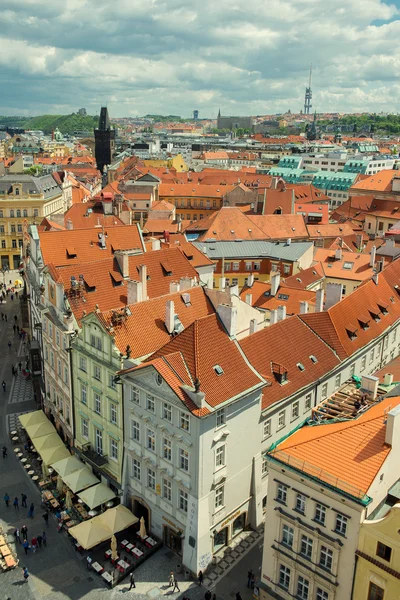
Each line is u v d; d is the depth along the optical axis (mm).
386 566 39500
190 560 54594
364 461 42469
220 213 137750
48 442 72812
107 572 55156
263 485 61344
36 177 183750
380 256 114250
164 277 81688
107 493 63062
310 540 44500
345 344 73000
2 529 61781
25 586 53875
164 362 52938
